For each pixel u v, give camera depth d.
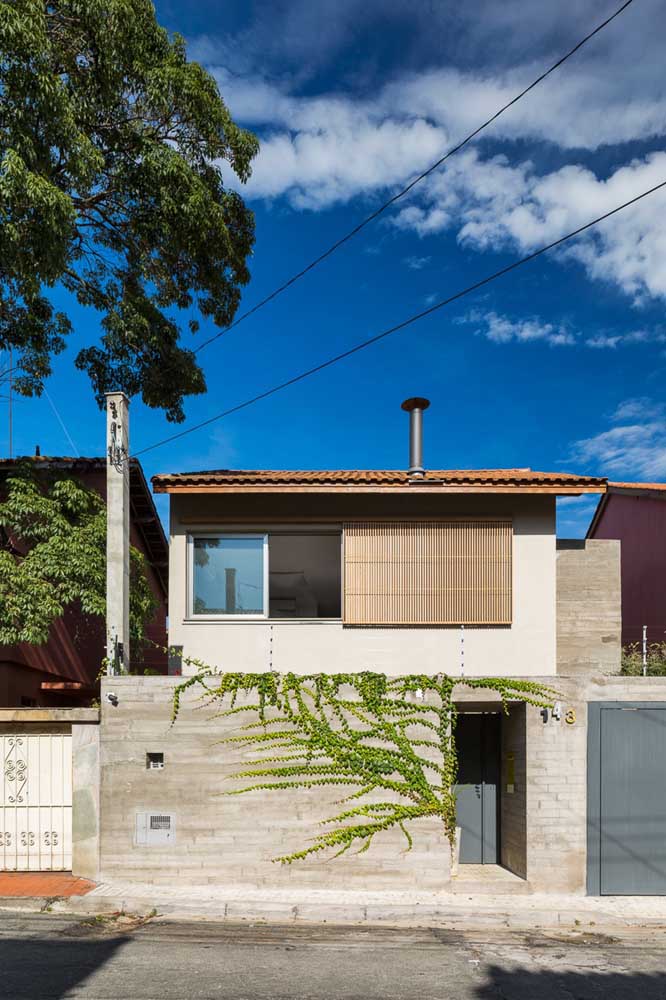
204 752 9.73
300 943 7.51
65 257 11.08
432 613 11.88
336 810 9.61
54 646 14.98
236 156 13.93
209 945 7.33
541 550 12.06
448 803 9.62
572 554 12.84
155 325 15.24
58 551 11.39
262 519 12.14
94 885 9.34
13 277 11.08
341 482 11.64
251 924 8.26
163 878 9.52
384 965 6.84
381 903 8.84
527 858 9.59
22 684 13.80
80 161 10.91
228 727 9.77
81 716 9.86
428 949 7.41
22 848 9.77
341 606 11.96
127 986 6.06
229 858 9.54
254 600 12.05
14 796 9.85
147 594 13.11
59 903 8.70
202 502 12.20
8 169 9.73
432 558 12.02
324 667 11.82
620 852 9.62
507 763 10.68
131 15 11.85
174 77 12.52
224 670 11.79
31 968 6.47
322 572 12.14
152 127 13.20
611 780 9.75
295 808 9.61
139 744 9.77
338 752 9.70
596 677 9.93
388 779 9.67
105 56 11.79
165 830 9.62
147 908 8.70
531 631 11.87
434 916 8.67
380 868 9.50
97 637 15.98
